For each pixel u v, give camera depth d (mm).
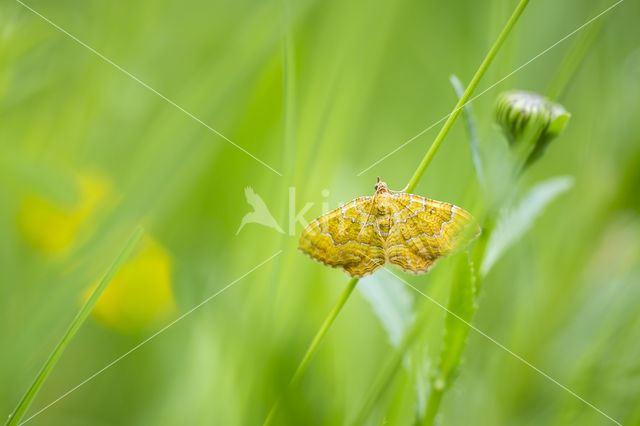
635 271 193
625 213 208
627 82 221
